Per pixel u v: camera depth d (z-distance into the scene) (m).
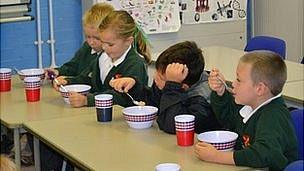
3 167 1.49
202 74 2.53
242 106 2.35
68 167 3.14
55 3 4.86
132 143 2.28
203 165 2.01
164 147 2.23
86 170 2.03
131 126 2.50
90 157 2.11
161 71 2.54
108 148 2.22
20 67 4.83
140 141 2.31
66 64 3.66
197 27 5.41
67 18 4.94
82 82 3.36
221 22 5.53
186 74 2.44
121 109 2.83
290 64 3.99
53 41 4.88
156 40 5.18
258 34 5.76
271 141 2.04
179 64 2.44
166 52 2.55
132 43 3.07
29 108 2.88
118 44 2.96
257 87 2.19
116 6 4.91
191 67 2.47
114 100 2.89
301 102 3.03
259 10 5.72
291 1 5.46
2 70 3.25
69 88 3.04
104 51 3.09
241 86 2.22
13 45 4.78
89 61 3.56
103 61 3.15
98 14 3.26
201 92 2.49
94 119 2.66
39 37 4.83
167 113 2.42
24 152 3.44
